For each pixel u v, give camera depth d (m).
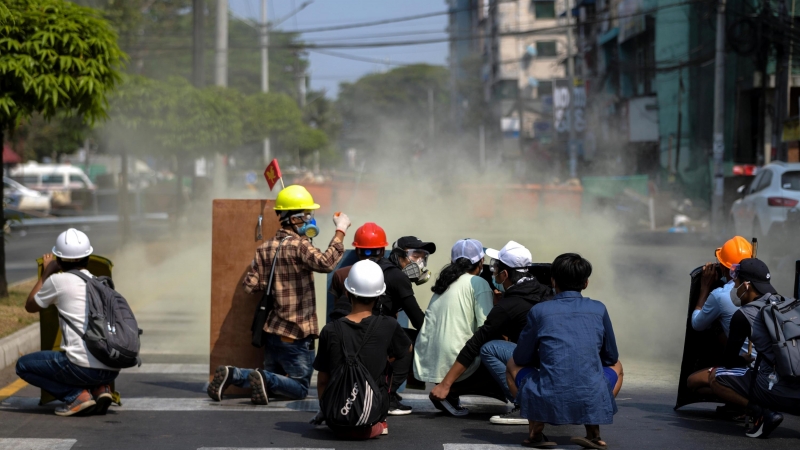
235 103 25.38
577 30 49.12
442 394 6.02
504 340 6.09
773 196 16.78
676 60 31.70
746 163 29.03
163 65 53.34
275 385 6.40
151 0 38.88
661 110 34.28
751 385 5.56
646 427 5.89
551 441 5.50
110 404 6.30
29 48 9.05
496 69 68.62
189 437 5.55
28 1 9.25
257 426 5.86
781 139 23.25
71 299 5.93
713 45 31.59
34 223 30.81
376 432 5.51
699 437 5.61
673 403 6.72
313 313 6.47
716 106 24.84
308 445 5.38
